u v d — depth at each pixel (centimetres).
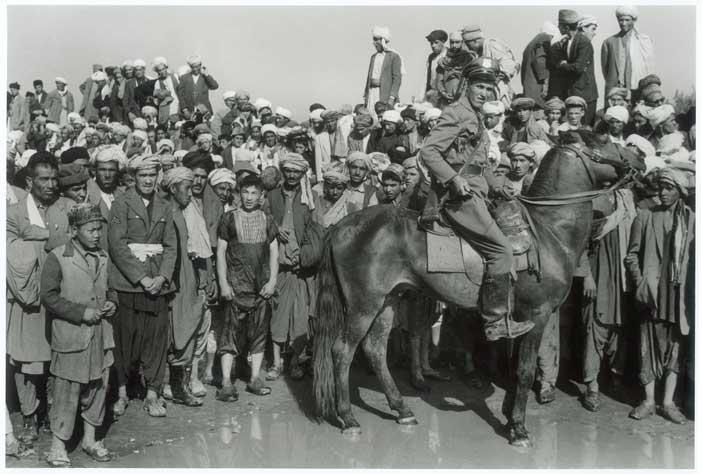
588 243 657
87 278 530
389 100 1153
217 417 642
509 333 580
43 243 584
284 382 736
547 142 876
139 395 690
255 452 568
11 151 725
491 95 577
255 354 698
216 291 710
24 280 541
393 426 625
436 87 1131
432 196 587
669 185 619
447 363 796
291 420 637
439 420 640
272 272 689
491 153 785
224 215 686
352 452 570
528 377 591
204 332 693
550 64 1020
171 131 1320
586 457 561
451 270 583
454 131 565
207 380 735
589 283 670
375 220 603
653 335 633
